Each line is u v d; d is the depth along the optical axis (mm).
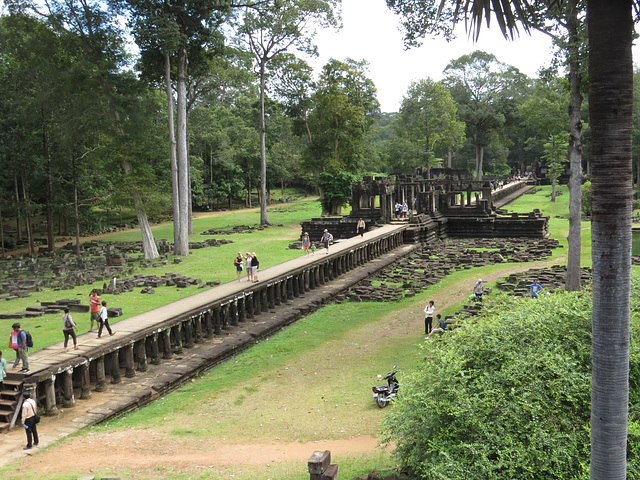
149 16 44625
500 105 111812
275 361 22672
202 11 47062
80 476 12203
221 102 117062
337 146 84438
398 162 107375
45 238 68750
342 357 22703
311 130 86875
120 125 47094
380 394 16906
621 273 6848
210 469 12656
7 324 27484
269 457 13445
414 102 98625
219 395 18984
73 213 55312
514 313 12258
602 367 6953
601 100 6781
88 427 16031
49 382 16922
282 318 28750
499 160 134000
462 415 9703
